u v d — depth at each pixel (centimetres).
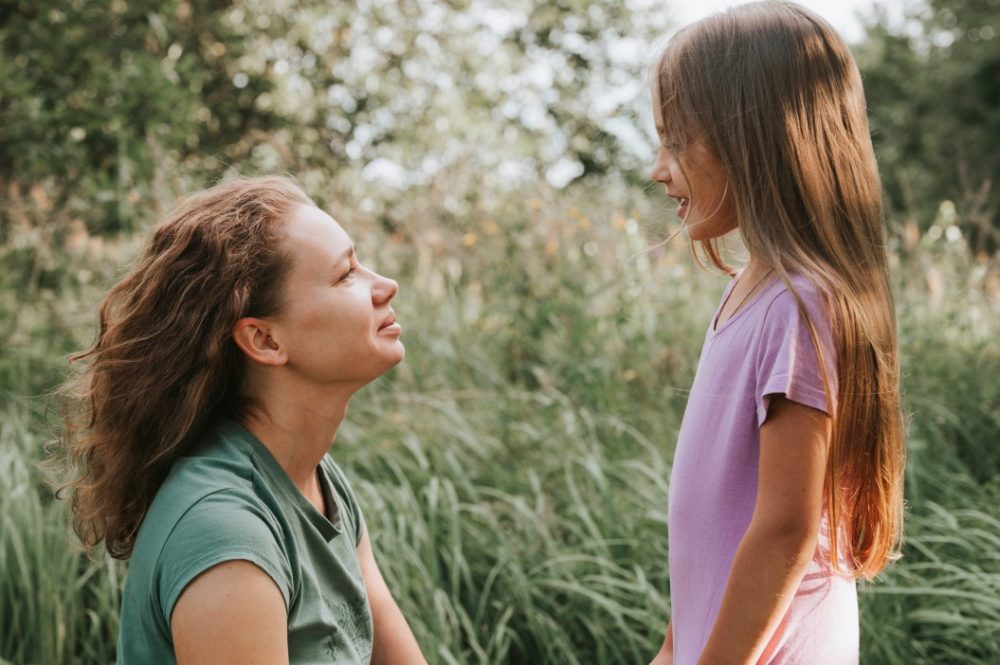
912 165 1722
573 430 340
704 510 137
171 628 110
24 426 361
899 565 265
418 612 253
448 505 302
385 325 130
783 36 139
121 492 127
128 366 124
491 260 478
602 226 466
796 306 129
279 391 128
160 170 473
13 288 496
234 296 123
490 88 1174
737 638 127
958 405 376
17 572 275
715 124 139
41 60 596
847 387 131
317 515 127
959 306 423
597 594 261
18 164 554
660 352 424
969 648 256
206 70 852
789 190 136
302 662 120
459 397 401
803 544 127
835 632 138
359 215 504
